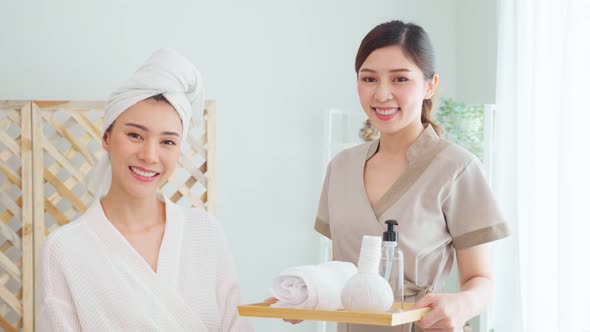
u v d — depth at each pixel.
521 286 3.10
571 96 2.85
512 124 3.22
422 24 3.98
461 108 3.26
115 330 1.50
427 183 1.66
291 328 3.78
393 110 1.61
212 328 1.61
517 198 3.13
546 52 3.04
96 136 3.39
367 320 1.31
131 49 3.61
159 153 1.54
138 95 1.51
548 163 3.02
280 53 3.83
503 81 3.26
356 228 1.72
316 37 3.88
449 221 1.68
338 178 1.78
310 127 3.86
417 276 1.68
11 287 3.43
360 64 1.63
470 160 1.66
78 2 3.54
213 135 3.49
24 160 3.27
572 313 2.80
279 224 3.81
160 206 1.65
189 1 3.70
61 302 1.48
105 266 1.52
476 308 1.52
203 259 1.64
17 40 3.46
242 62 3.78
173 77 1.55
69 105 3.33
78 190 3.52
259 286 3.78
